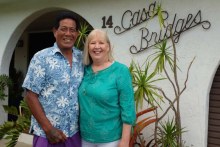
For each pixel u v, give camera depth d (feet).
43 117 7.75
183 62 12.65
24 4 18.60
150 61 13.43
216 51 11.93
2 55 19.79
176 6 12.76
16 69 30.12
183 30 12.61
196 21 12.32
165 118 13.05
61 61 7.95
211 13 11.98
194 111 12.48
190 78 12.51
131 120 7.91
